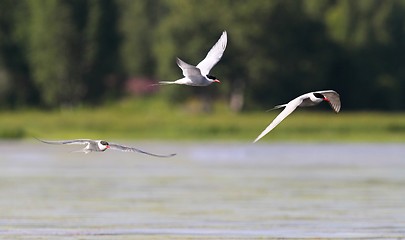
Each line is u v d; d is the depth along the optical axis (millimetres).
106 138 76000
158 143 71688
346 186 40250
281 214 31719
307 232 28125
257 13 103188
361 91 109125
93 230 28469
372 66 109688
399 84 110500
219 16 103625
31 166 51156
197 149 65250
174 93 107125
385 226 29188
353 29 109312
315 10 111312
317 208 33188
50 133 76625
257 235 27594
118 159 58469
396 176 44688
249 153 61500
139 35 125750
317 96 18844
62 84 112750
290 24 104688
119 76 121125
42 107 115812
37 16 112812
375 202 34781
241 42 102750
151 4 130875
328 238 27125
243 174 46031
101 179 43688
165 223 29797
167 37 105750
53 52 111875
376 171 47500
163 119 81062
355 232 28125
